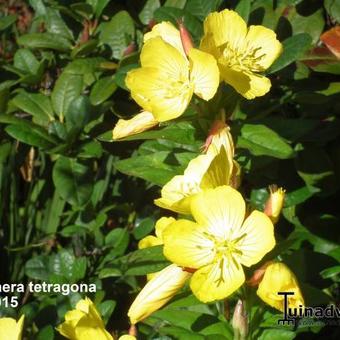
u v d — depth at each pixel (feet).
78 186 1.94
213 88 1.45
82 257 1.95
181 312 1.58
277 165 1.78
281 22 1.86
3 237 2.13
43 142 1.91
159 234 1.52
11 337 1.38
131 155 2.06
